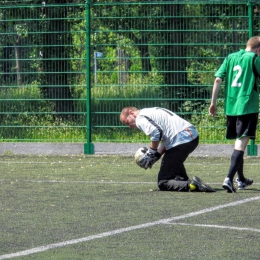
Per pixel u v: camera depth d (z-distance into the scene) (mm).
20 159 39156
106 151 41281
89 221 19906
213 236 17797
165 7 40594
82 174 31781
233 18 40094
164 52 40719
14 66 42375
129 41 40938
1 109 42719
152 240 17344
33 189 26719
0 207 22422
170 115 26156
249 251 16156
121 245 16812
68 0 51938
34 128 42344
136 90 41062
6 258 15469
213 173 32062
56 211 21641
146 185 27797
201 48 40500
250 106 25594
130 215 20844
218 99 40625
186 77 40656
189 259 15398
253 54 25828
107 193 25594
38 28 41844
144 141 41000
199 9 40344
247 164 35688
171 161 25969
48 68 41906
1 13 42156
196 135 26125
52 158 39656
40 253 15977
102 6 41000
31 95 42281
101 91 41375
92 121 41594
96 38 41188
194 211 21484
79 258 15492
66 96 41812
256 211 21516
